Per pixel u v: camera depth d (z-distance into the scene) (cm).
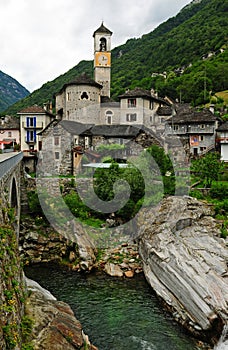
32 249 4612
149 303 3219
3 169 2378
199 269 3119
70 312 2234
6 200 2380
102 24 8944
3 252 1764
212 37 18938
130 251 4288
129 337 2658
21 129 7762
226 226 4172
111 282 3734
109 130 6356
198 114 7594
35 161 6600
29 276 3947
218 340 2647
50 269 4203
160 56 19150
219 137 7312
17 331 1562
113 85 14688
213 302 2770
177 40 19912
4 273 1709
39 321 1972
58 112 8269
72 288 3569
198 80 13100
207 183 5288
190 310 2845
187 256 3328
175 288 3102
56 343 1828
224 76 13875
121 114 6938
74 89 7331
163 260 3372
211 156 5584
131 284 3666
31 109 7812
